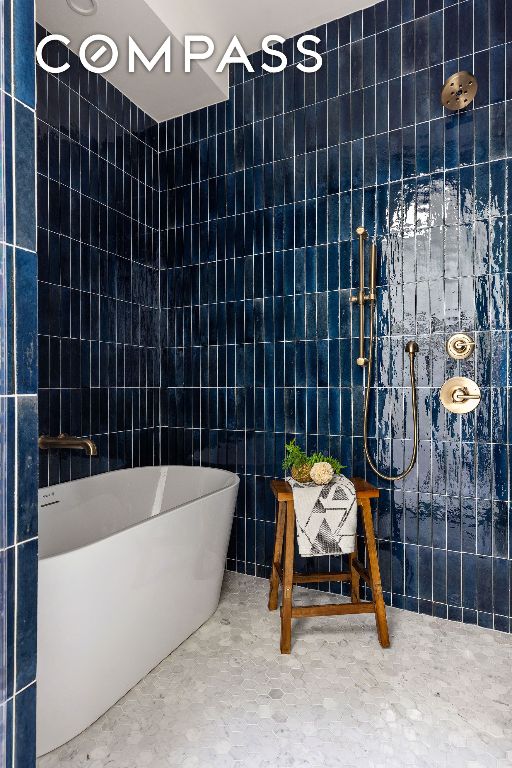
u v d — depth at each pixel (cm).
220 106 300
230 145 296
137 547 177
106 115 278
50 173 241
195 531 212
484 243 226
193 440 310
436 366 236
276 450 280
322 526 212
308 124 270
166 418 320
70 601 152
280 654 206
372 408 252
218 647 211
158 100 299
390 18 247
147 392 310
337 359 262
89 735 159
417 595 242
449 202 233
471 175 229
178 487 291
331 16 260
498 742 155
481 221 227
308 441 270
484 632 223
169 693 180
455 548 233
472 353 229
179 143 315
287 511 216
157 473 293
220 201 300
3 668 93
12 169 95
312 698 177
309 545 211
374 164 252
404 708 171
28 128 99
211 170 303
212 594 238
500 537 224
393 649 209
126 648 178
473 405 228
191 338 311
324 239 265
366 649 210
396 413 246
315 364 268
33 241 100
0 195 92
